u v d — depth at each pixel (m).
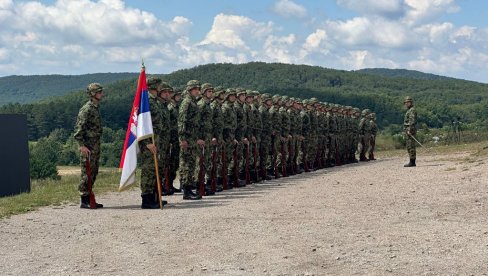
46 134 83.81
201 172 13.81
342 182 15.77
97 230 9.20
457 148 30.39
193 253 7.46
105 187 16.47
